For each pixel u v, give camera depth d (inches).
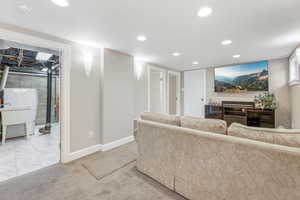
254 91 164.7
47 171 82.1
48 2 56.8
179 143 61.9
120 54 125.6
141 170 81.0
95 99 110.3
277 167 40.1
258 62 160.2
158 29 81.7
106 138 114.3
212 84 198.8
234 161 47.4
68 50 94.8
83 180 73.5
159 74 202.8
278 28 80.8
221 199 50.3
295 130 44.4
